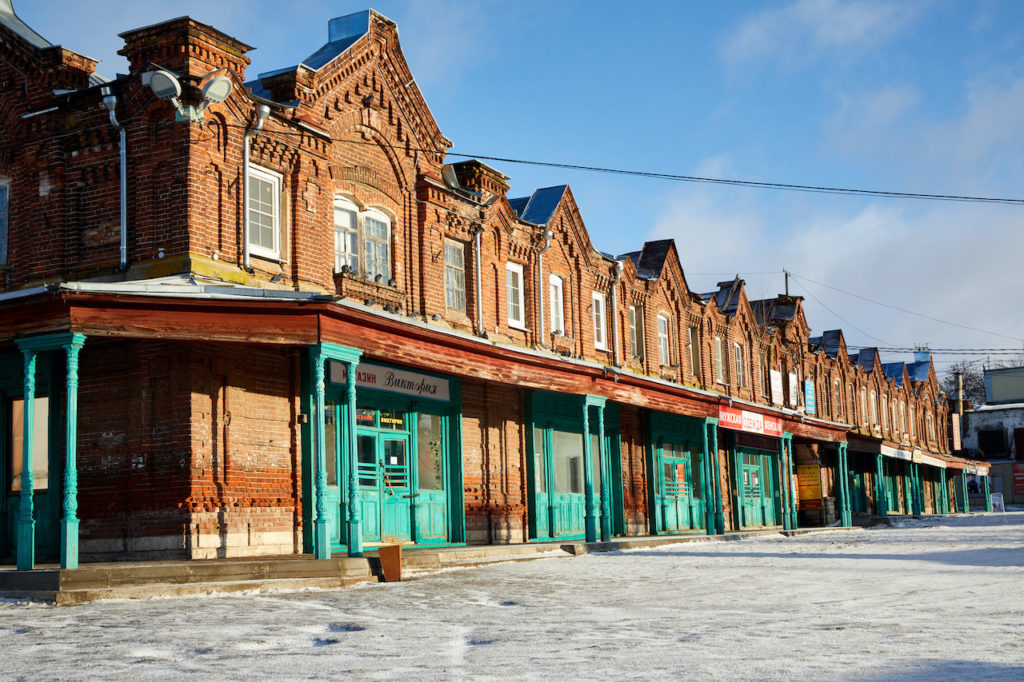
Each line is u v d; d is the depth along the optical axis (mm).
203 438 16828
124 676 7820
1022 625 10109
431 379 22016
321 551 15789
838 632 9773
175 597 13406
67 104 18234
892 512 56156
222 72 17422
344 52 20219
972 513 62500
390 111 21688
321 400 15984
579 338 28016
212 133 17484
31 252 18344
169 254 17000
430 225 22625
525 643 9383
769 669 7652
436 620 11203
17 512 17875
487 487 23719
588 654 8602
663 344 32938
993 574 15875
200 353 16938
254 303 15250
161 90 16609
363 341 16938
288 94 19297
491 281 24797
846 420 50188
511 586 14984
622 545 23781
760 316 43469
